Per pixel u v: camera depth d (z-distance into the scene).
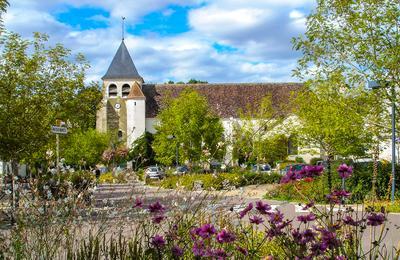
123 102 76.94
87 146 51.28
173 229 4.75
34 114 19.23
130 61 79.62
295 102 26.97
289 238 4.20
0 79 18.52
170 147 50.47
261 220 4.02
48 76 21.25
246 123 50.97
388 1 17.80
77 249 5.28
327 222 4.32
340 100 20.06
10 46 19.02
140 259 4.84
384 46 18.14
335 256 3.87
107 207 5.98
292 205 15.16
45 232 5.28
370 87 18.39
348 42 18.55
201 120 50.50
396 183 18.72
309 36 19.23
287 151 46.62
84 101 22.44
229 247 4.61
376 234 10.26
